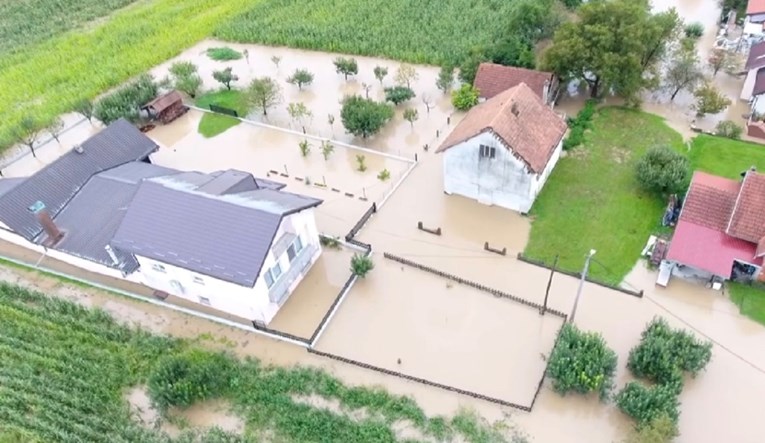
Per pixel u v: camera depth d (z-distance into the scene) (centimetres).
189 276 3434
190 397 3033
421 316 3512
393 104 5312
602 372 2931
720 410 2936
